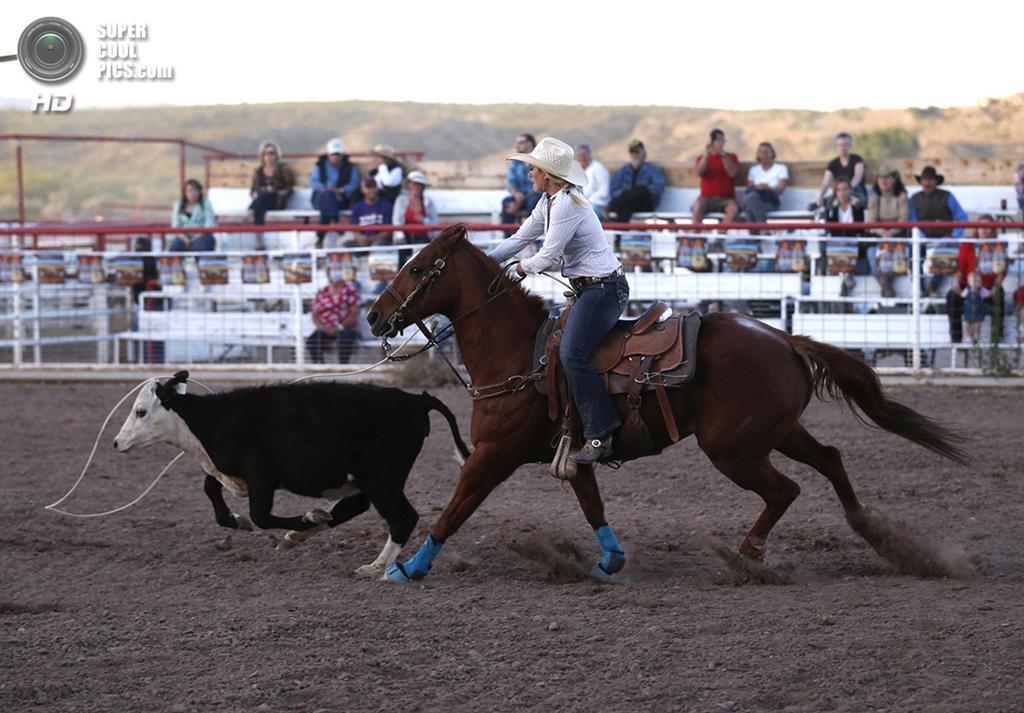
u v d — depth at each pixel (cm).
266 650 788
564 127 8869
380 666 755
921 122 7812
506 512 1267
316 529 1086
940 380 2028
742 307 2136
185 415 1058
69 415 1903
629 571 1036
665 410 963
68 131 8556
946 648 751
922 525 1180
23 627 849
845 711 671
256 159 3338
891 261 2072
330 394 1018
